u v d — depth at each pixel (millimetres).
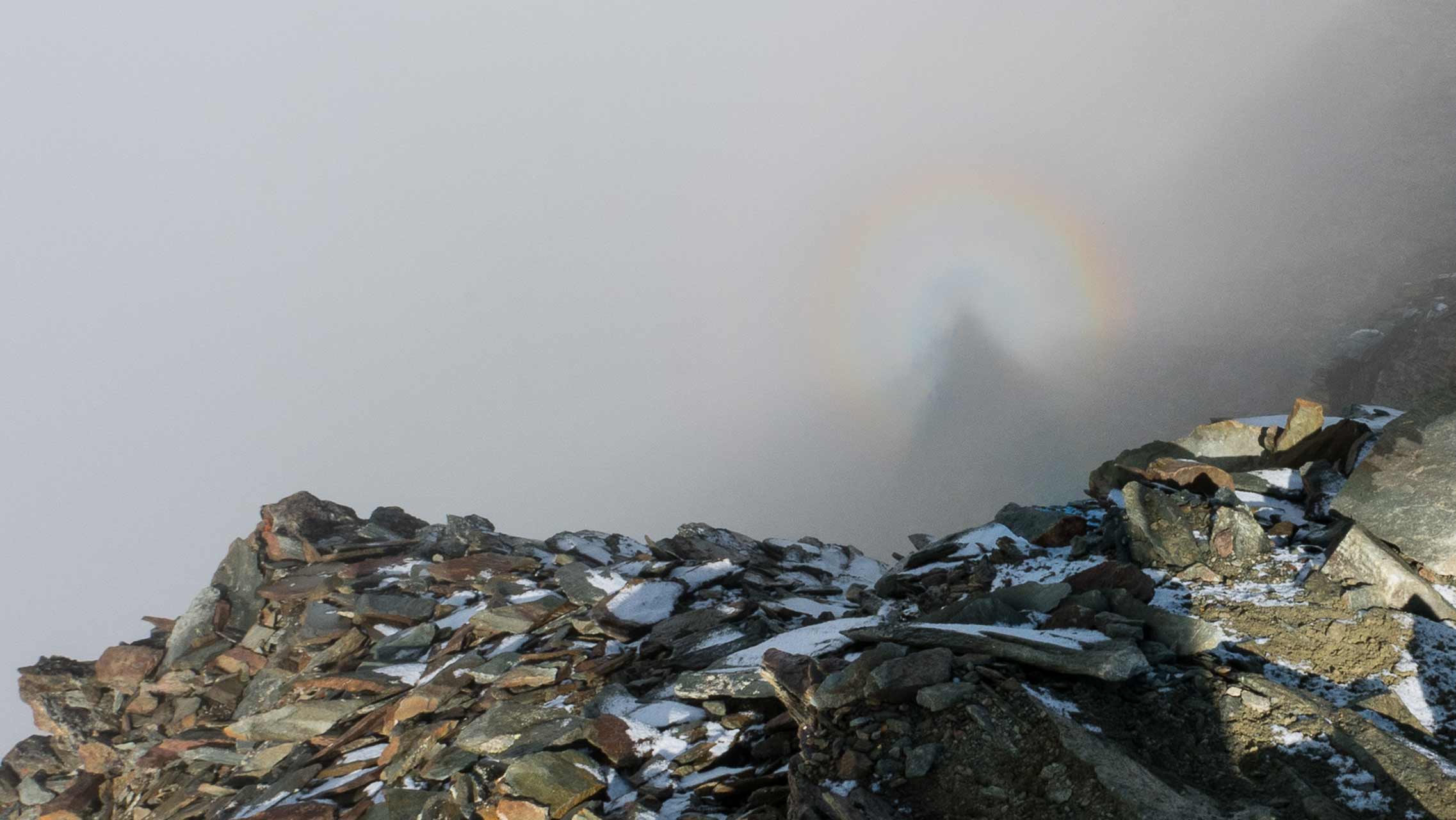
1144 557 7645
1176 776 4801
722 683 7637
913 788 5070
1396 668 5785
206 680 12617
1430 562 6863
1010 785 4805
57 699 12867
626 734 7270
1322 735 4996
